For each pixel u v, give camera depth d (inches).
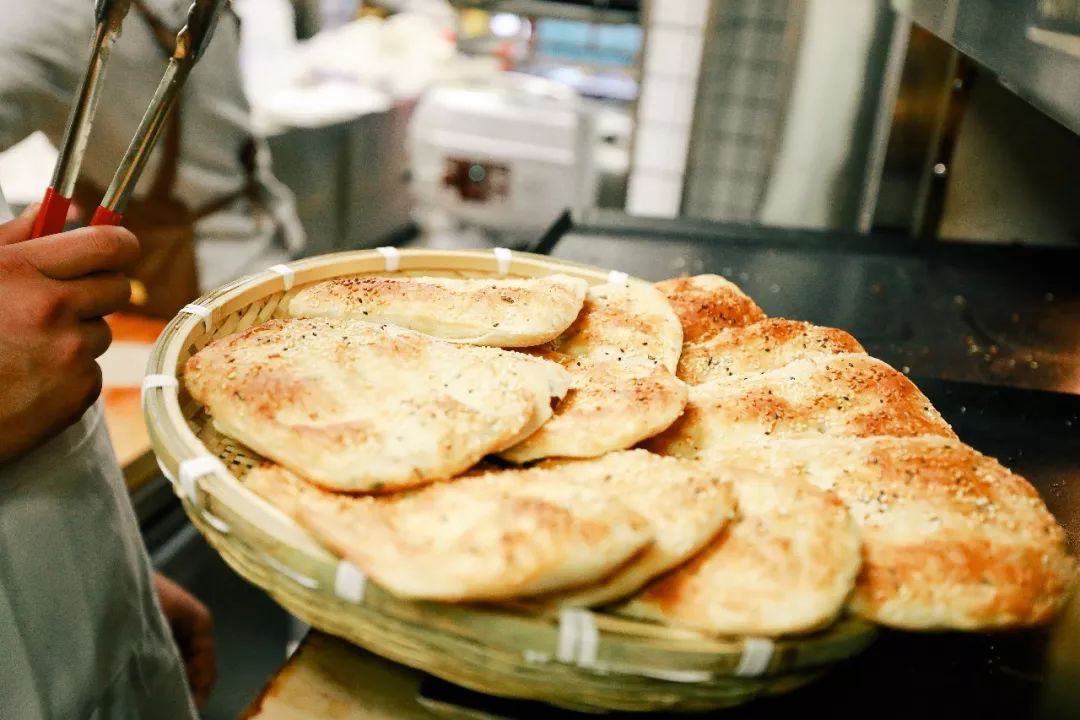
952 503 29.4
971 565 27.1
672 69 121.1
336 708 28.6
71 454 40.5
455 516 26.4
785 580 24.8
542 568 22.7
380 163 138.3
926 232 93.7
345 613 24.3
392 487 27.8
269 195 92.0
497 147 137.4
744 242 79.5
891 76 98.0
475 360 33.7
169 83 31.4
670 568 26.0
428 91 143.9
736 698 24.5
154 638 49.7
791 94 103.4
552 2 154.8
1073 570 28.6
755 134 116.1
